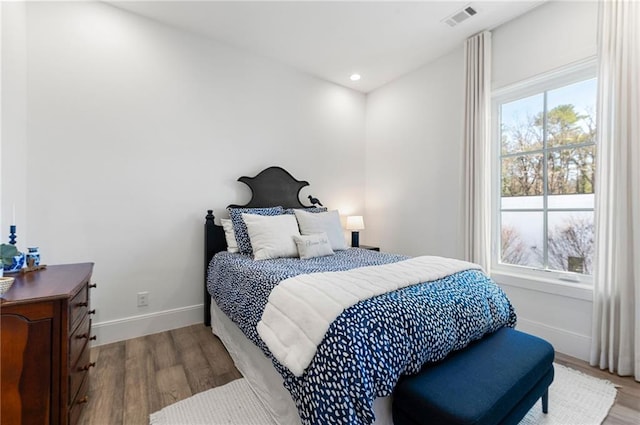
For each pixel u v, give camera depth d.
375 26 2.59
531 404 1.31
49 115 2.11
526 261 2.54
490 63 2.63
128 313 2.42
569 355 2.17
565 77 2.29
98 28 2.29
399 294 1.36
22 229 1.96
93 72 2.27
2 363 1.11
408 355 1.18
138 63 2.45
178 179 2.64
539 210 2.46
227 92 2.90
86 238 2.25
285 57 3.13
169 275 2.60
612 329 1.91
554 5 2.25
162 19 2.51
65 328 1.21
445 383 1.15
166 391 1.70
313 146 3.55
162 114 2.56
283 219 2.63
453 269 1.76
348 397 1.02
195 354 2.15
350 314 1.17
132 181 2.43
